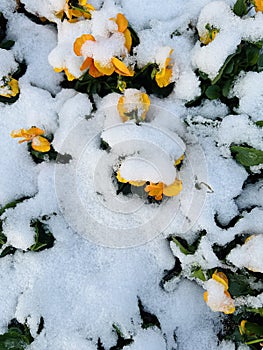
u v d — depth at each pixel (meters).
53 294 0.38
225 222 0.38
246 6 0.38
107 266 0.39
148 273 0.39
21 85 0.39
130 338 0.38
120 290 0.38
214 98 0.38
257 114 0.37
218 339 0.40
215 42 0.36
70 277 0.39
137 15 0.40
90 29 0.38
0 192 0.39
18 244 0.37
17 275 0.39
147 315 0.39
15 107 0.39
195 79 0.37
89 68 0.36
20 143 0.39
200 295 0.40
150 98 0.39
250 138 0.37
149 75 0.38
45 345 0.38
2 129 0.40
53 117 0.39
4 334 0.38
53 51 0.37
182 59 0.38
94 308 0.38
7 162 0.39
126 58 0.36
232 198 0.38
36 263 0.38
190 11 0.39
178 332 0.40
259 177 0.39
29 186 0.39
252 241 0.35
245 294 0.36
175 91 0.38
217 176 0.37
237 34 0.36
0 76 0.38
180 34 0.39
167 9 0.40
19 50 0.40
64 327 0.38
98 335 0.38
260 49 0.38
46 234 0.38
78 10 0.38
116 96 0.38
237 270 0.36
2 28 0.41
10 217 0.38
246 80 0.37
